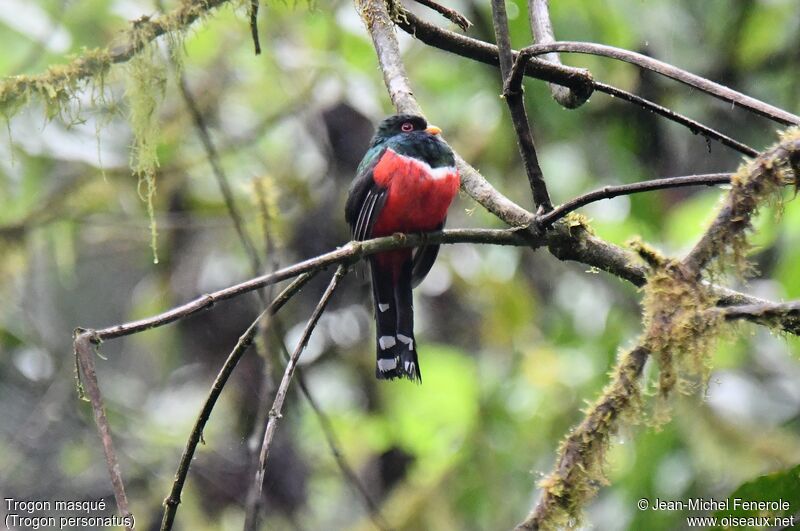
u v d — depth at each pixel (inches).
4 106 272.7
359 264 344.5
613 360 396.8
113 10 385.4
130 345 545.3
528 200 448.5
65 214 465.4
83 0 384.5
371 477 481.1
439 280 490.9
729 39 435.2
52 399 457.7
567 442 195.9
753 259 385.4
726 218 199.0
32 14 382.6
